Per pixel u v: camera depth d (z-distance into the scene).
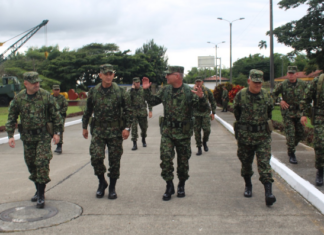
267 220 3.82
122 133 4.57
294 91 6.21
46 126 4.37
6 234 3.49
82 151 8.44
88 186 5.27
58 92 7.84
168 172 4.55
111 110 4.52
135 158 7.44
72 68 56.66
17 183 5.48
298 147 7.73
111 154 4.62
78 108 28.31
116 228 3.63
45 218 3.92
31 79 4.21
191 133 4.57
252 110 4.30
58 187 5.21
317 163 4.86
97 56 57.84
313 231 3.53
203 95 4.36
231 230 3.55
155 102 4.70
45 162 4.28
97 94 4.52
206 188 5.10
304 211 4.11
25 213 4.08
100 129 4.56
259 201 4.48
